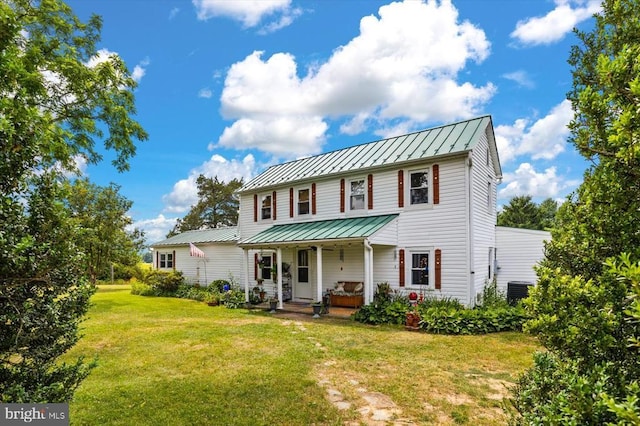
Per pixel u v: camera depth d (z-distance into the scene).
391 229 12.58
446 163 11.88
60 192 2.97
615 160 2.13
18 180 2.70
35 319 2.83
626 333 2.10
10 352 2.82
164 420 4.46
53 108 10.55
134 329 10.28
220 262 20.47
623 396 1.92
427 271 12.15
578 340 2.26
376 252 13.34
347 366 6.64
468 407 4.89
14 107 2.72
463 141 11.90
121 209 23.84
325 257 15.14
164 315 13.05
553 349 2.56
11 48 3.01
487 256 13.30
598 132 2.29
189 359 7.16
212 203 38.97
